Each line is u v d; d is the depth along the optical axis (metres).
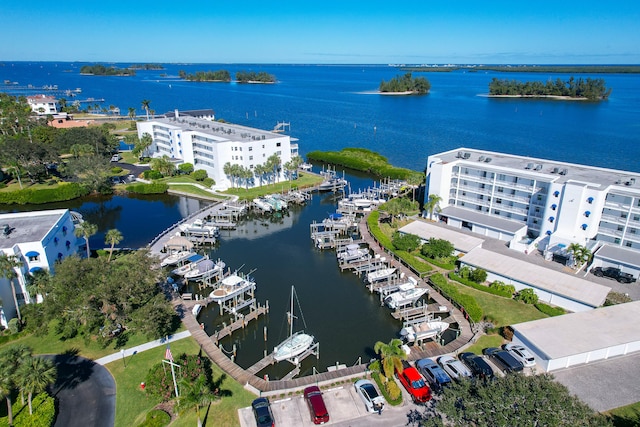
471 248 77.44
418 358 51.28
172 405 43.41
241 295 68.06
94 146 149.25
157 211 109.25
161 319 53.47
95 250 83.25
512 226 84.06
